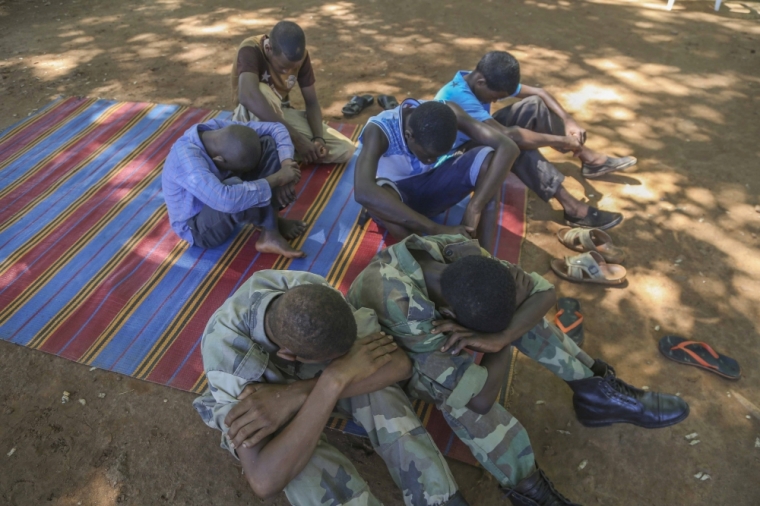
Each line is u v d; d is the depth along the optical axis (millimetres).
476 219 2789
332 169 3848
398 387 2107
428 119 2428
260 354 1917
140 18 6418
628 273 3055
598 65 5133
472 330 1950
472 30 5898
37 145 4102
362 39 5766
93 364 2639
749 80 4820
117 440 2371
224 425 1864
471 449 2094
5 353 2705
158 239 3297
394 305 1990
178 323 2803
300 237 3303
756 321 2785
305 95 3771
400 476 1962
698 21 5984
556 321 2771
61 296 2951
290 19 6285
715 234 3281
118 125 4316
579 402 2363
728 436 2334
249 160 2830
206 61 5375
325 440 2084
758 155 3895
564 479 2229
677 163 3842
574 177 3748
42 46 5770
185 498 2188
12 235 3336
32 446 2357
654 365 2609
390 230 2988
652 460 2273
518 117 3434
